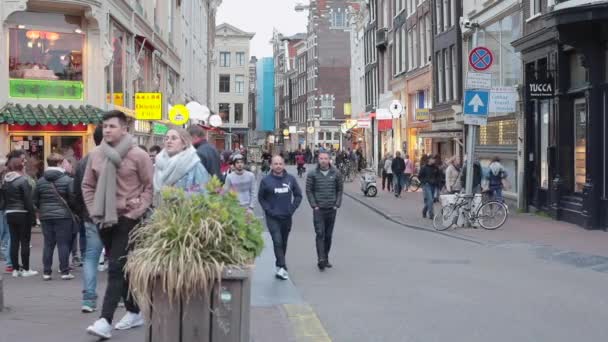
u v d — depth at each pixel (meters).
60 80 21.03
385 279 11.26
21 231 11.48
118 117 7.09
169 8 38.22
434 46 36.69
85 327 7.54
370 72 57.69
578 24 17.55
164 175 7.45
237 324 5.36
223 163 21.23
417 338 7.51
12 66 20.34
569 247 14.96
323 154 12.36
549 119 21.50
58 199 10.88
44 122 19.69
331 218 12.52
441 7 35.50
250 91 120.81
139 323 7.50
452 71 33.81
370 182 32.16
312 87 96.12
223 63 88.75
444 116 34.78
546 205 21.91
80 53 21.45
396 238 17.53
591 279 11.32
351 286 10.64
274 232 11.38
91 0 21.03
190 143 7.66
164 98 36.34
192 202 5.62
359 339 7.48
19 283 10.70
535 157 22.84
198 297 5.29
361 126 51.69
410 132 44.00
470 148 19.45
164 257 5.28
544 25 20.33
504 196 25.92
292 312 8.71
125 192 7.07
